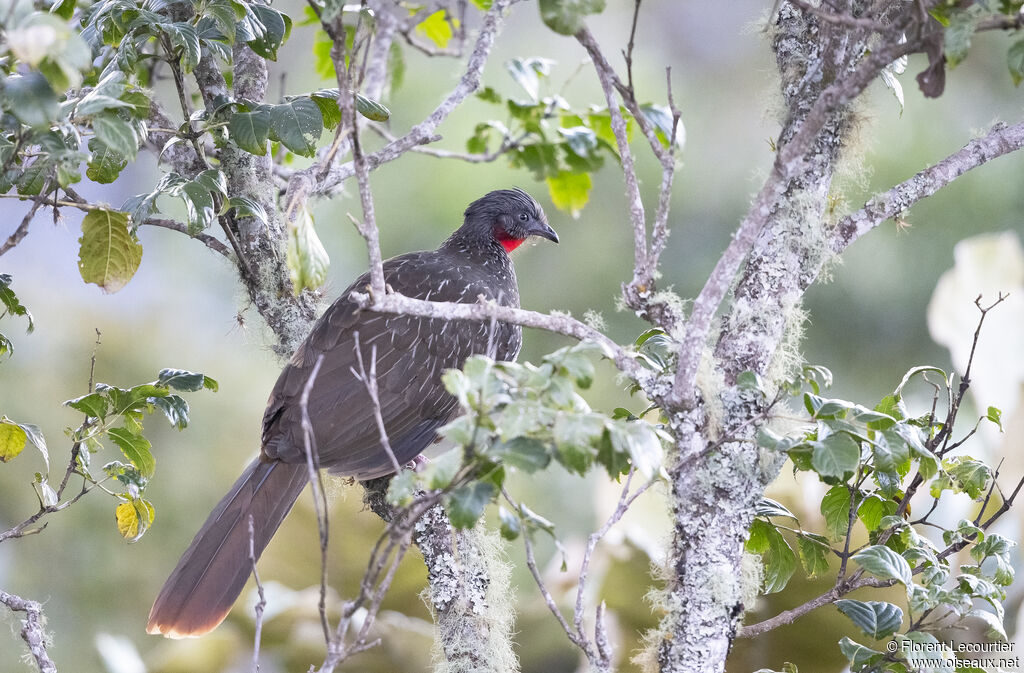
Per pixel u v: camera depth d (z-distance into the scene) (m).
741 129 15.35
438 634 6.92
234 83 8.07
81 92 7.14
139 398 6.57
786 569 6.21
